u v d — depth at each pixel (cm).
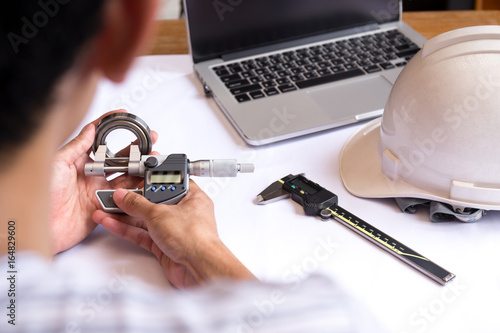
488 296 70
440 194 80
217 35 112
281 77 108
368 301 69
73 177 79
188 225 73
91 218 80
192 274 69
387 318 67
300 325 37
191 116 104
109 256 77
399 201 83
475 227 80
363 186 87
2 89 23
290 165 92
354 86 106
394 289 71
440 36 79
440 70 76
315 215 83
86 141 81
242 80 108
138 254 78
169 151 95
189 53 112
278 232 81
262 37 115
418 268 73
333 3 116
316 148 96
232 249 78
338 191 87
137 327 35
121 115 83
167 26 130
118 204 77
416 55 82
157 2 23
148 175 80
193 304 37
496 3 162
